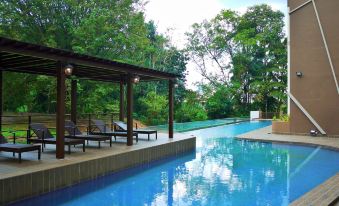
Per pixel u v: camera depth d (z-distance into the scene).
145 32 23.36
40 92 19.53
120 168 8.34
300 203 5.38
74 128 9.49
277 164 9.88
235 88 33.75
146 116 25.52
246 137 15.31
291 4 15.93
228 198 6.46
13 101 17.59
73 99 11.31
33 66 8.91
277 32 33.53
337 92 14.84
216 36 34.94
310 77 15.48
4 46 6.03
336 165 9.66
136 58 22.62
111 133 10.41
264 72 34.03
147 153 9.52
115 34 20.56
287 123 16.17
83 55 7.57
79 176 7.00
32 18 19.12
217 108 32.66
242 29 34.81
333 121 14.94
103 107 20.41
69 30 19.66
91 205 6.05
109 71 10.32
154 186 7.40
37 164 6.67
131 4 22.69
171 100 12.27
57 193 6.45
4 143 7.42
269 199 6.39
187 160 10.63
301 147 13.15
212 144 14.42
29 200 5.87
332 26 14.98
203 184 7.57
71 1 19.34
